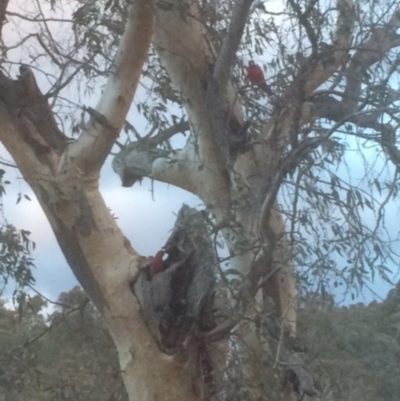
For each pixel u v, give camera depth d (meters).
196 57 8.37
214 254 6.47
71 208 6.67
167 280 6.52
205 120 8.27
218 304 6.71
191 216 6.48
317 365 7.57
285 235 6.84
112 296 6.68
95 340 7.80
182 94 8.37
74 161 6.66
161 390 6.69
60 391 7.39
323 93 7.10
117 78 6.73
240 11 7.97
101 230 6.71
